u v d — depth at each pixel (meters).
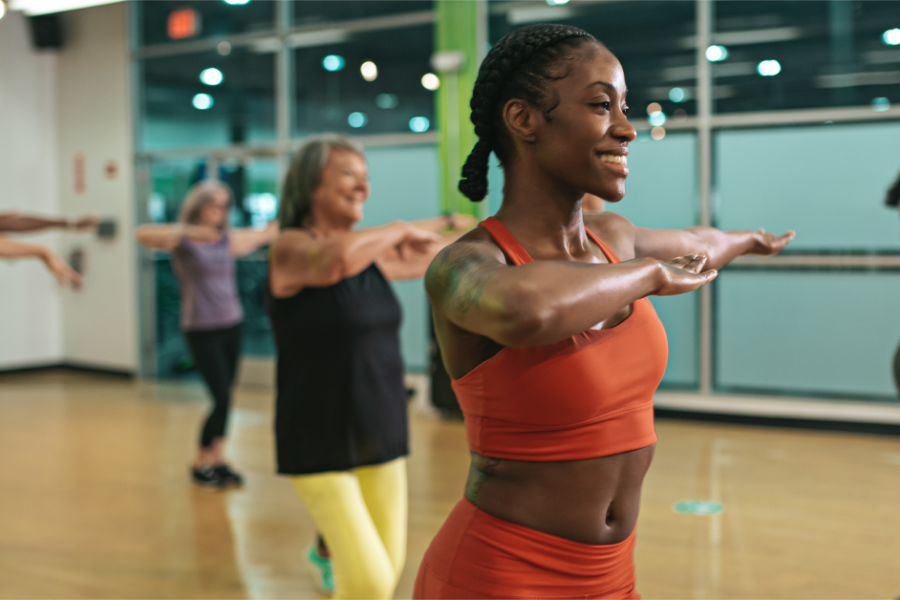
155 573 2.95
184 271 4.09
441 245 1.93
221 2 7.41
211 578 2.90
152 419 5.90
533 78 0.84
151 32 7.79
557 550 0.88
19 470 4.45
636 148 5.92
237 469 4.42
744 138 5.61
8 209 8.08
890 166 5.22
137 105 7.93
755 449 4.75
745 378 5.67
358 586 1.73
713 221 5.73
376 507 1.92
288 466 1.83
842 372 5.41
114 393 7.12
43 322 8.41
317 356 1.85
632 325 0.88
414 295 6.75
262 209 7.38
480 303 0.72
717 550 3.10
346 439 1.83
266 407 6.34
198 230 4.07
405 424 1.98
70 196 8.38
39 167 8.34
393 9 6.69
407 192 6.80
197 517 3.60
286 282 1.87
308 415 1.83
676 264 0.83
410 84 6.67
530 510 0.88
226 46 7.43
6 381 7.83
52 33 8.15
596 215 1.07
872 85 5.23
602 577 0.91
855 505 3.64
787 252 5.50
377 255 1.80
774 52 5.46
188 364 8.05
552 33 0.84
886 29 5.16
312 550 2.78
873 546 3.13
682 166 5.80
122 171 7.99
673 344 5.84
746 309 5.64
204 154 7.57
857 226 5.34
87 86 8.19
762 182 5.59
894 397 5.28
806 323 5.49
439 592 0.94
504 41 0.87
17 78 8.15
